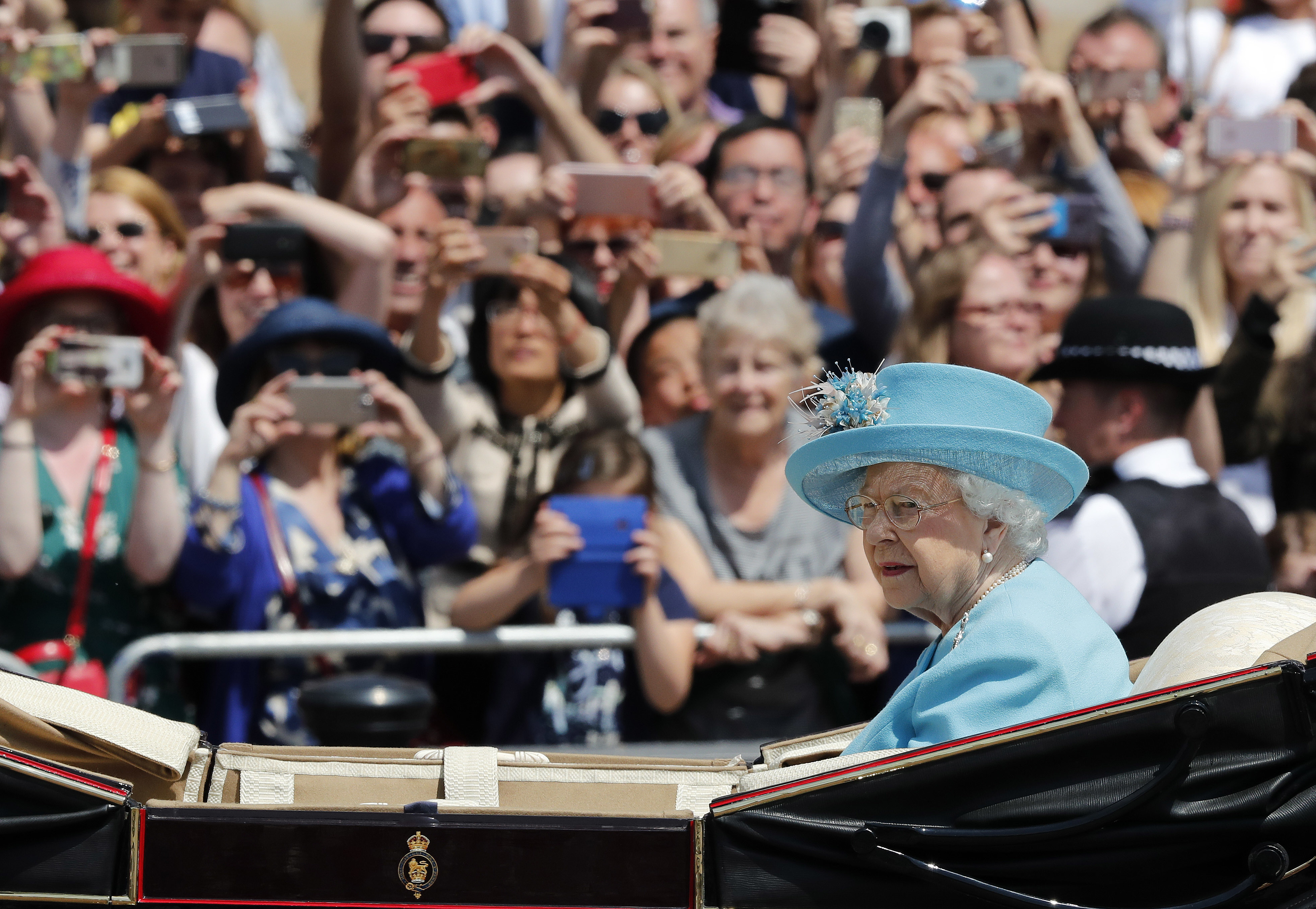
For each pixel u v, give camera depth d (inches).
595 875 339.9
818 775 336.5
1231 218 909.8
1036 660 366.0
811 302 964.0
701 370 741.9
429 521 706.2
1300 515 796.6
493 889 339.6
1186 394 693.9
